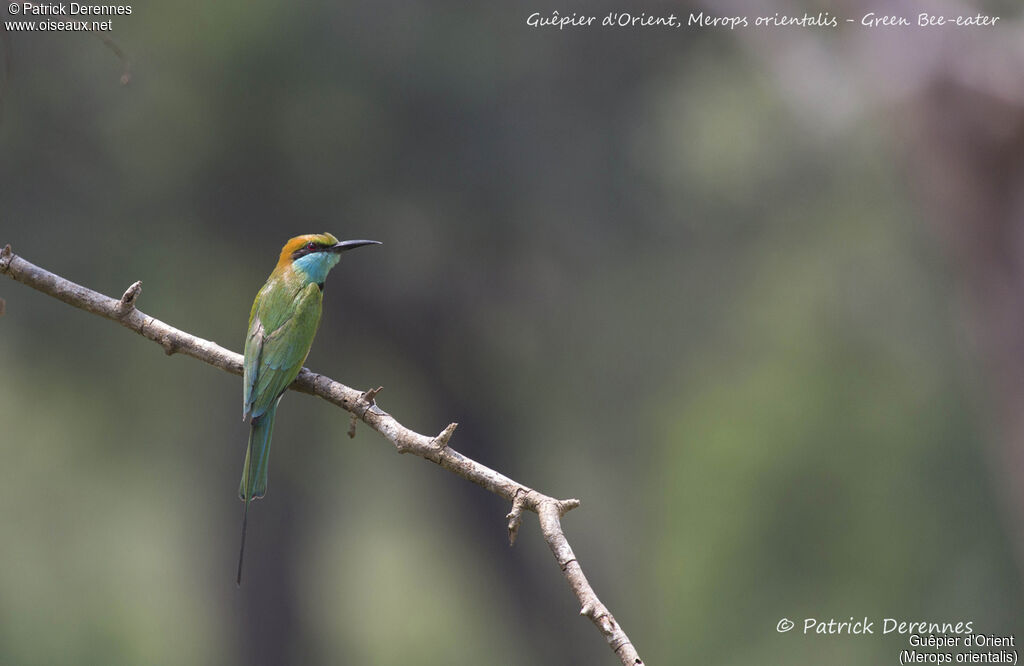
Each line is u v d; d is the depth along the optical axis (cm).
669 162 1781
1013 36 991
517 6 1577
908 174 1093
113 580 2141
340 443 2084
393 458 2108
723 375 1983
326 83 1512
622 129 1730
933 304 1672
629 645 434
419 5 1542
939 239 1095
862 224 1766
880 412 1716
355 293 1812
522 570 2136
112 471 2052
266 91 1508
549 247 1781
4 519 2058
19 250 1590
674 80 1719
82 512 2114
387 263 1772
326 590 2166
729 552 1794
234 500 2002
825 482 1725
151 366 1847
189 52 1462
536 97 1662
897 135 1062
